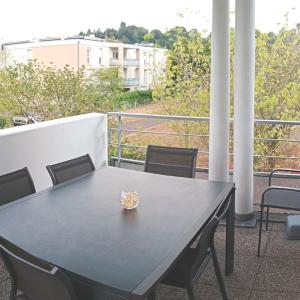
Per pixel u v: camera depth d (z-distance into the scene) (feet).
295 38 20.11
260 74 20.56
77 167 10.37
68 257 5.97
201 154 20.04
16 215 7.55
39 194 8.66
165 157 11.10
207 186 9.25
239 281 9.66
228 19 12.32
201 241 6.77
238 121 12.64
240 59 12.29
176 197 8.49
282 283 9.57
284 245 11.51
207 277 9.85
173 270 7.24
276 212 13.76
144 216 7.48
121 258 5.94
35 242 6.46
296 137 19.75
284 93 20.53
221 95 12.63
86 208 7.89
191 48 21.43
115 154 18.12
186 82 21.70
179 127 20.68
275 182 16.07
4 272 10.06
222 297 8.64
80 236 6.66
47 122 14.10
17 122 22.95
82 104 22.99
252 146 12.82
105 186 9.23
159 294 9.10
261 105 20.68
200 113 21.67
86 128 15.47
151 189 9.02
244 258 10.78
